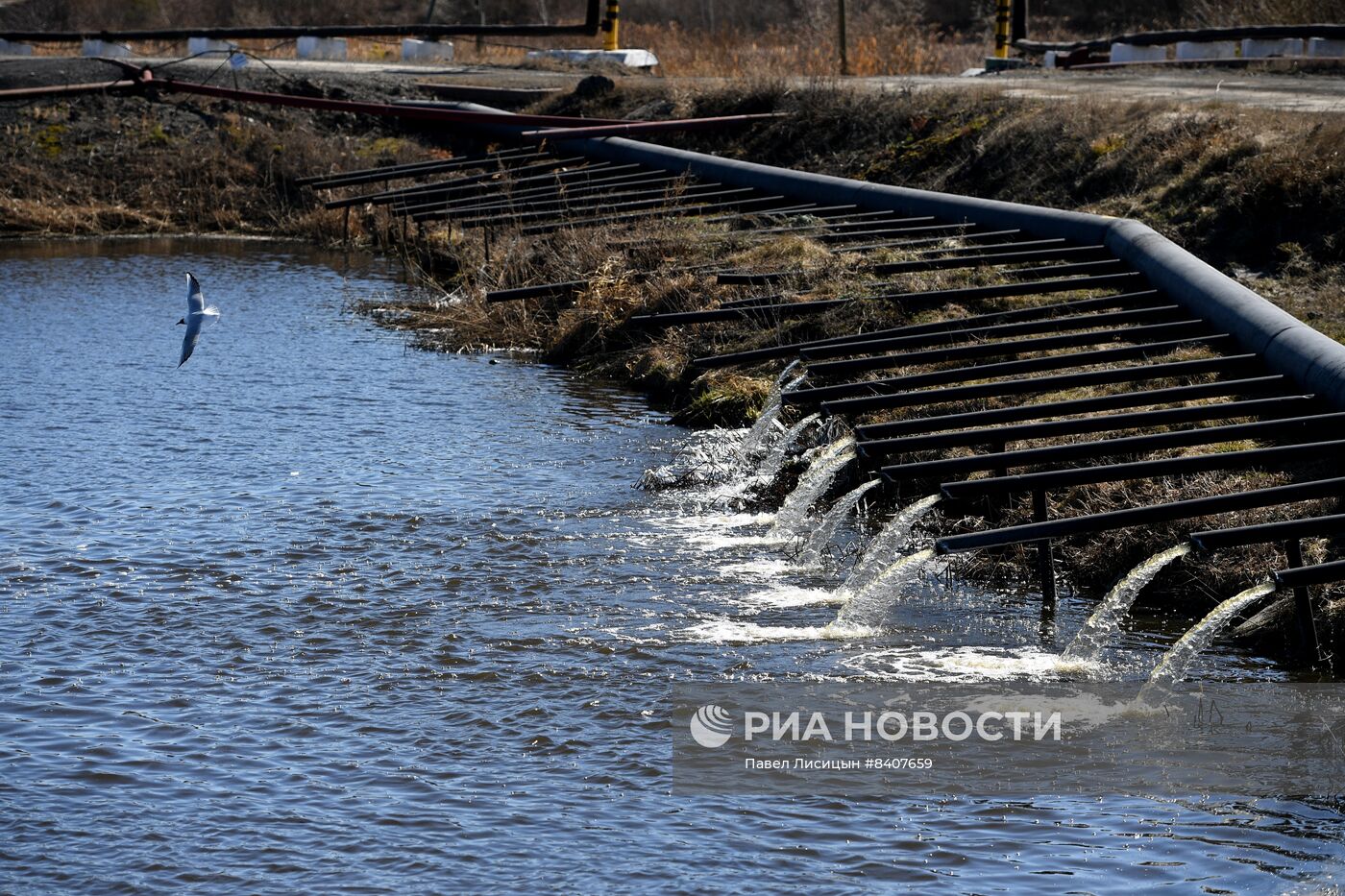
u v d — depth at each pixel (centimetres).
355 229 4562
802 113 4297
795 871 1084
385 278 3838
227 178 4981
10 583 1672
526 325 2994
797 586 1658
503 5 8944
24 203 4750
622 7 8875
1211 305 2083
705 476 2041
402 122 5366
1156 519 1409
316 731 1316
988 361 2161
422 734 1309
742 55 6044
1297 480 1664
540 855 1109
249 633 1531
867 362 2019
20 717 1341
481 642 1500
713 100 4650
